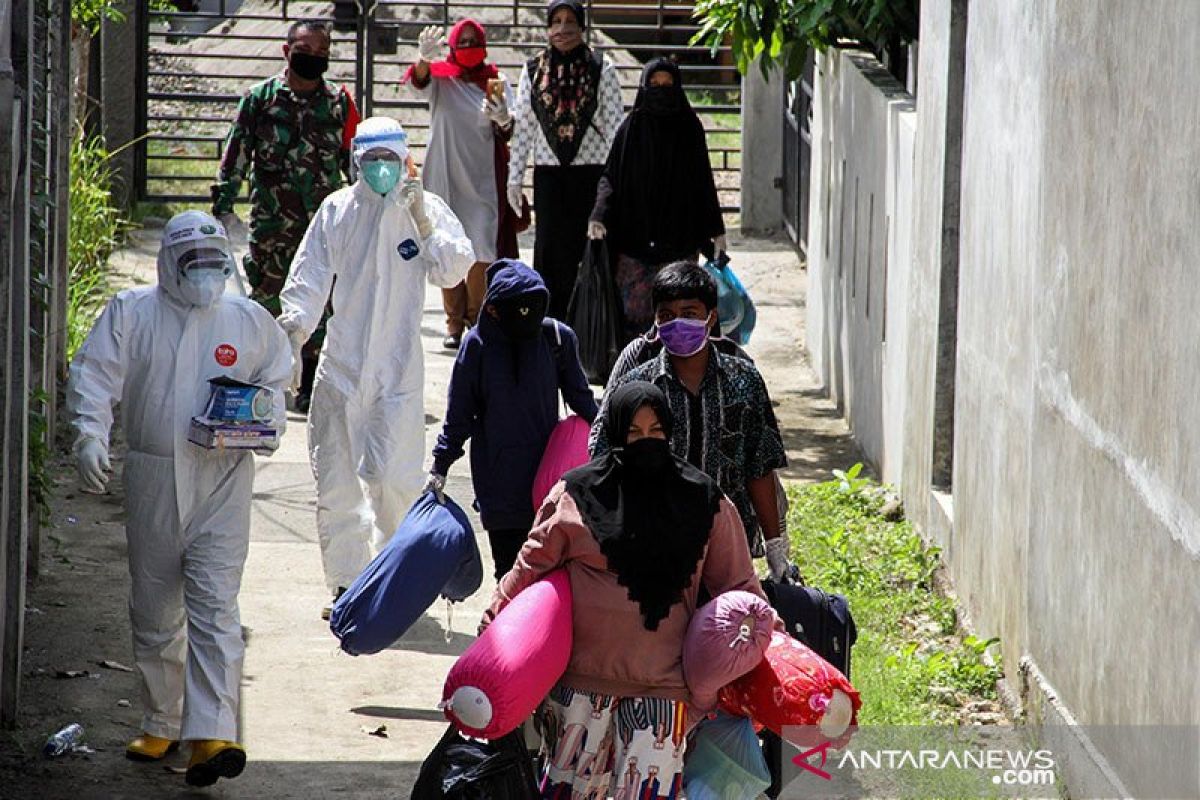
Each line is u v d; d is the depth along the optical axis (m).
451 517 17.95
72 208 37.59
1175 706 13.41
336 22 50.25
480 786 13.67
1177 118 13.64
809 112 44.12
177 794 16.73
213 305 16.98
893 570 23.42
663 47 52.66
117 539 24.55
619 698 13.61
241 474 17.09
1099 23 16.00
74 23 39.09
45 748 17.50
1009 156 19.91
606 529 13.38
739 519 13.93
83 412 16.52
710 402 15.70
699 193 30.31
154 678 17.38
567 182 34.03
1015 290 19.34
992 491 20.22
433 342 36.69
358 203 21.42
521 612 13.34
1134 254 14.73
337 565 21.66
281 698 19.31
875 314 28.92
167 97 47.59
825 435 31.41
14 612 17.98
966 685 19.50
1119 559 15.01
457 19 59.31
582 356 30.25
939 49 24.00
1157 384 14.02
